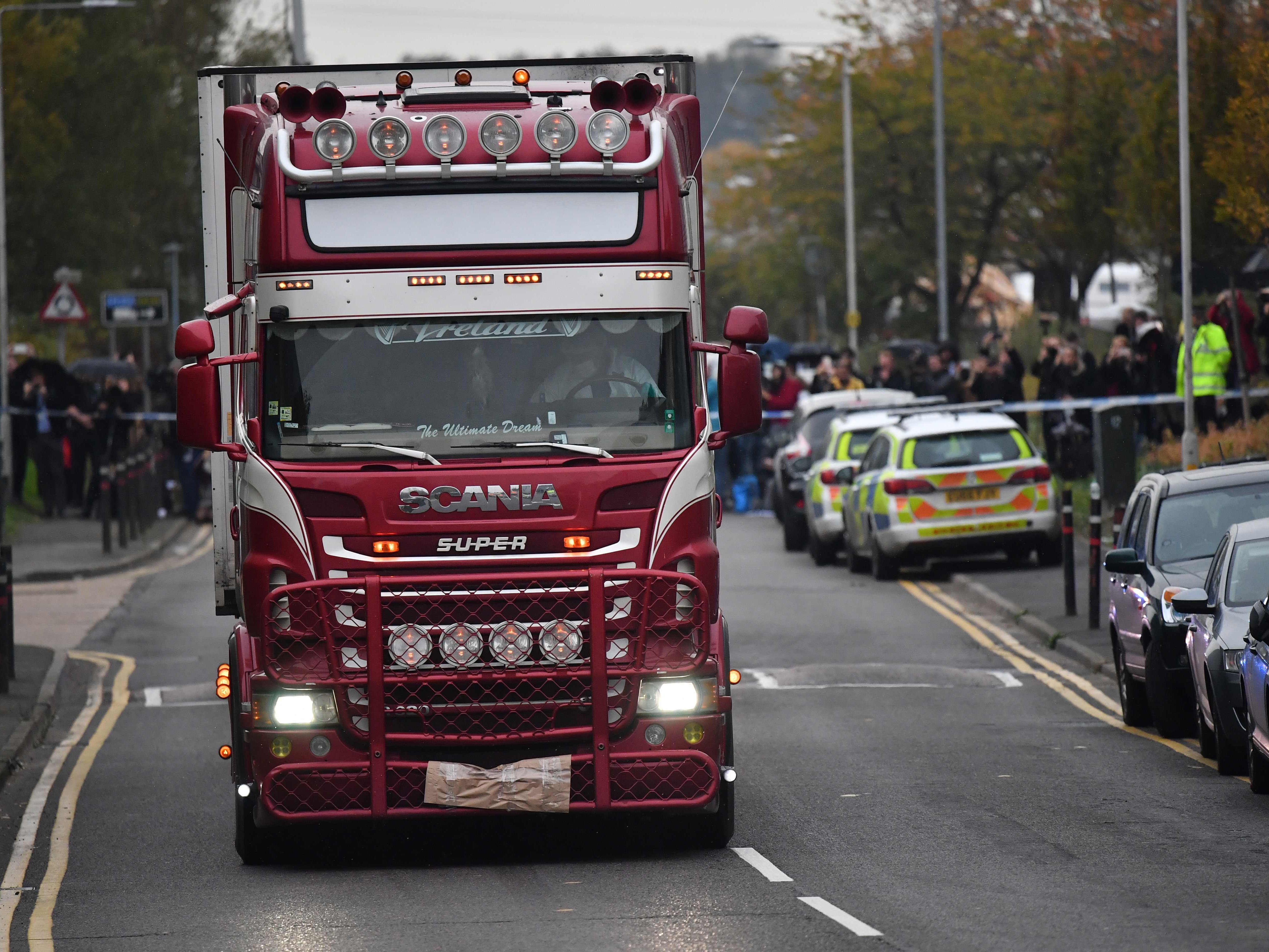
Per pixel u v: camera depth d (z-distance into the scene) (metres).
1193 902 26.73
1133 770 38.22
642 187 30.84
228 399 34.03
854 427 81.81
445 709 29.17
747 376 30.56
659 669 29.45
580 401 30.16
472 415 30.02
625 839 32.59
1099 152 112.94
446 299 30.30
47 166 115.56
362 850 33.25
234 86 34.66
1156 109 87.69
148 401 116.06
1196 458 66.69
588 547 29.53
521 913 27.44
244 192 32.97
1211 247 79.25
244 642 30.66
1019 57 165.50
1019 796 35.88
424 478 29.45
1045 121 155.38
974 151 168.00
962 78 168.50
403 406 30.05
